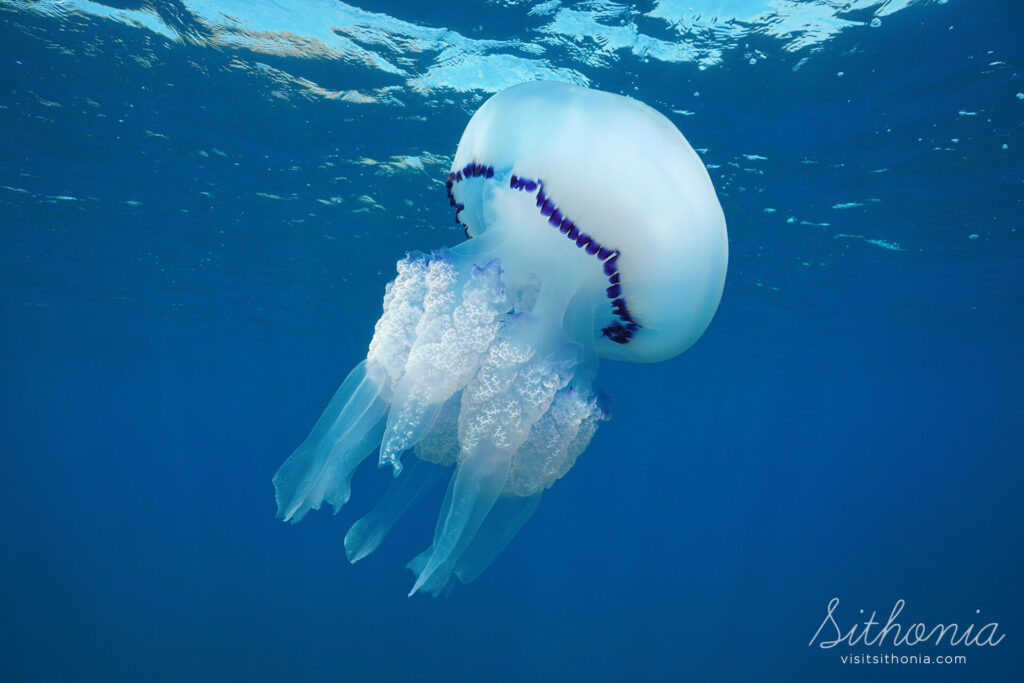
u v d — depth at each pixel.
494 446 1.45
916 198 7.77
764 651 14.73
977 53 4.89
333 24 5.05
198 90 6.00
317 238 10.26
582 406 1.54
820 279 11.44
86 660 13.28
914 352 18.42
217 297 14.23
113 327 17.45
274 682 12.66
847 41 4.87
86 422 39.53
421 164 7.47
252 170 7.70
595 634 15.59
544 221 1.61
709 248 1.48
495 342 1.47
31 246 10.72
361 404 1.53
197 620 15.41
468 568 1.54
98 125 6.68
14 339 18.94
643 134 1.45
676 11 4.65
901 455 48.81
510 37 5.08
